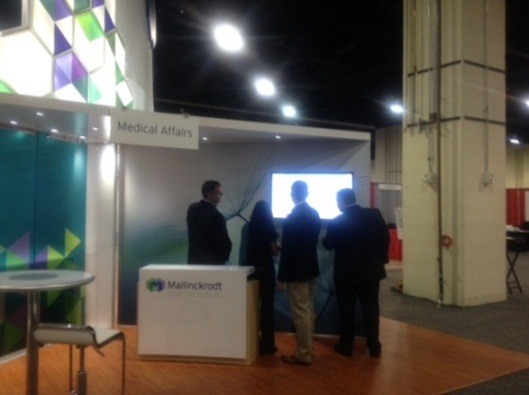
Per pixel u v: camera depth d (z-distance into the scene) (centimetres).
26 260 425
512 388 374
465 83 659
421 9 701
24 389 360
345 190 438
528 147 1717
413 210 715
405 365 421
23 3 399
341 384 379
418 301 684
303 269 410
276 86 1167
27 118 384
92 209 505
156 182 521
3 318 408
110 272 510
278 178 507
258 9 770
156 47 941
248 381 384
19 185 417
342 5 754
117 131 381
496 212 691
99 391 361
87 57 475
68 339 300
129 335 488
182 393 360
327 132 480
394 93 1225
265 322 443
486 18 680
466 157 659
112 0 529
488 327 552
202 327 420
